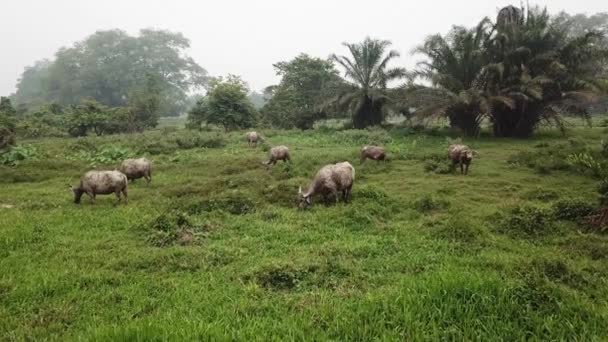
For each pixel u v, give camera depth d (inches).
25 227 354.3
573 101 951.0
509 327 182.4
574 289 222.7
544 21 1008.2
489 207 422.6
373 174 622.8
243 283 248.8
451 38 1094.4
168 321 193.6
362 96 1283.2
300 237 339.9
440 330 182.5
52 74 3430.1
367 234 350.6
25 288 237.6
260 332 183.8
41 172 672.4
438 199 436.5
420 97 1042.7
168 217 362.9
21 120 1582.2
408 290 208.5
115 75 3225.9
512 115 1008.2
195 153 893.2
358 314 194.9
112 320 206.2
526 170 621.6
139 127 1712.6
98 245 320.8
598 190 390.6
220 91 1521.9
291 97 1700.3
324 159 728.3
